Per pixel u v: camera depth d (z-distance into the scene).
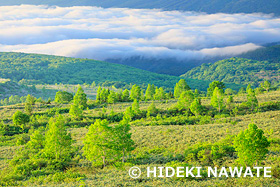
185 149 41.97
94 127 40.81
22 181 35.94
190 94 88.75
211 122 70.56
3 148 61.16
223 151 37.22
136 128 67.56
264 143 29.55
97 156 40.53
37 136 58.75
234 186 27.00
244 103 86.25
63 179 34.84
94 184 30.61
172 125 70.44
